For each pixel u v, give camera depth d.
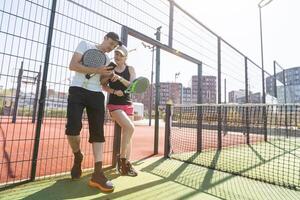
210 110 6.10
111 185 2.38
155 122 4.80
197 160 4.23
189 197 2.31
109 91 3.03
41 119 2.70
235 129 7.64
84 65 2.51
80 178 2.74
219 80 6.41
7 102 3.47
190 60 5.45
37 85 2.90
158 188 2.55
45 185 2.47
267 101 11.62
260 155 5.09
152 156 4.50
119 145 3.41
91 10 3.21
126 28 3.76
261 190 2.63
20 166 3.05
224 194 2.44
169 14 4.90
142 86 3.00
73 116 2.52
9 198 2.09
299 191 2.62
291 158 4.78
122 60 3.23
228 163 4.05
